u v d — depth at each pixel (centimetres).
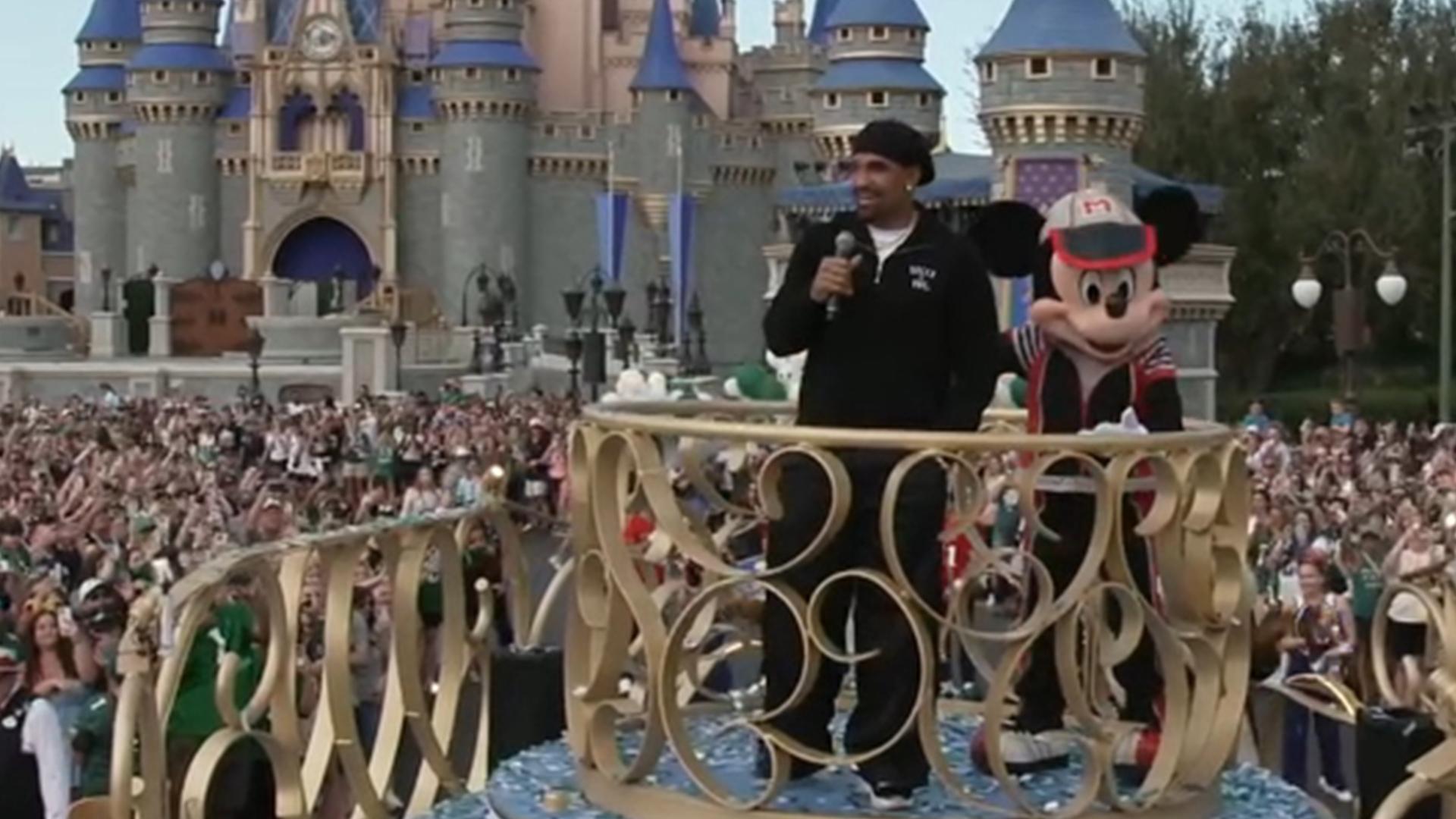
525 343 9144
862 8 9794
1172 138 8062
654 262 11881
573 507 580
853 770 593
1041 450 530
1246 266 7819
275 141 11969
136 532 1994
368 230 11869
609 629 564
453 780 682
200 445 3931
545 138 11750
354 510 2564
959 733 671
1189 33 8344
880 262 580
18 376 8412
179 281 10812
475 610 1225
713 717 695
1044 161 6744
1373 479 2705
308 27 11931
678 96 11800
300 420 4488
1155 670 630
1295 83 8012
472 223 11569
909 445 529
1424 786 543
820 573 571
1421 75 7538
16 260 14488
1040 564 542
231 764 901
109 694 1073
